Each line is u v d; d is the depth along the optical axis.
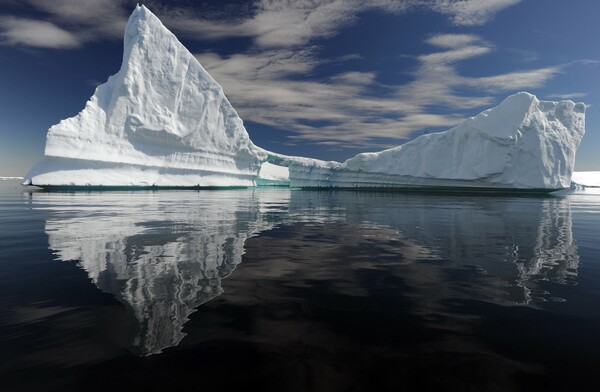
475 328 2.89
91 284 3.88
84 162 23.52
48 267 4.55
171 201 16.27
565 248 6.22
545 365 2.31
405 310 3.27
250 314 3.13
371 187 40.22
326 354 2.45
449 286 4.00
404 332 2.80
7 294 3.53
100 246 5.89
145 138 27.17
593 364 2.33
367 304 3.41
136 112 26.80
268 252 5.72
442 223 9.66
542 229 8.55
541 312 3.22
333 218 10.83
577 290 3.86
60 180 22.44
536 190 29.28
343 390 2.03
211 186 31.17
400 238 7.21
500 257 5.49
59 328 2.76
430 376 2.19
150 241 6.39
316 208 14.59
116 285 3.86
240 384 2.08
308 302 3.46
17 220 8.98
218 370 2.22
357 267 4.82
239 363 2.31
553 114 31.47
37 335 2.64
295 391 2.01
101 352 2.41
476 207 15.48
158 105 28.09
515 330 2.84
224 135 32.34
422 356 2.43
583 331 2.82
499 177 29.78
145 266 4.67
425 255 5.62
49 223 8.48
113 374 2.15
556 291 3.83
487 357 2.42
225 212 11.91
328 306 3.36
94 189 23.98
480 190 31.83
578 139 30.62
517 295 3.69
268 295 3.64
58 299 3.41
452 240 6.98
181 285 3.91
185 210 12.11
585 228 8.77
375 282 4.14
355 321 3.01
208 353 2.43
